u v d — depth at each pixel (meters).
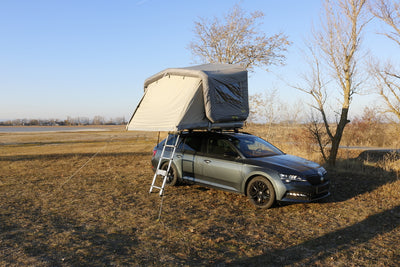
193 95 6.41
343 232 4.79
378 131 17.48
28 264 3.60
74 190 7.72
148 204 6.41
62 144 27.88
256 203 6.16
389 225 5.08
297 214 5.73
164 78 7.36
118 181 8.84
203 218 5.50
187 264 3.67
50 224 5.13
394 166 9.60
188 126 6.28
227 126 7.41
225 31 16.03
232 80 7.35
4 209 6.04
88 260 3.73
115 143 27.91
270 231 4.86
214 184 6.86
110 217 5.54
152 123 6.80
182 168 7.53
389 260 3.79
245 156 6.49
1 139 39.50
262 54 16.02
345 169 10.01
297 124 15.51
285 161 6.36
